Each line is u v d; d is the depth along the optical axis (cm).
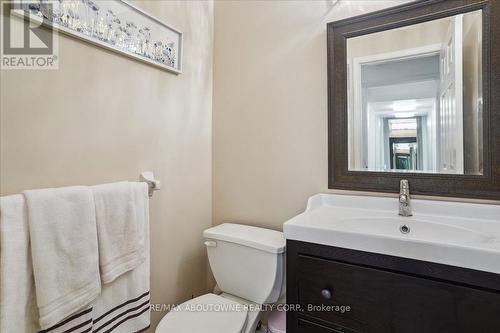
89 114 100
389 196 126
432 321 81
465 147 111
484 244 78
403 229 110
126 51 112
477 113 109
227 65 168
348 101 133
